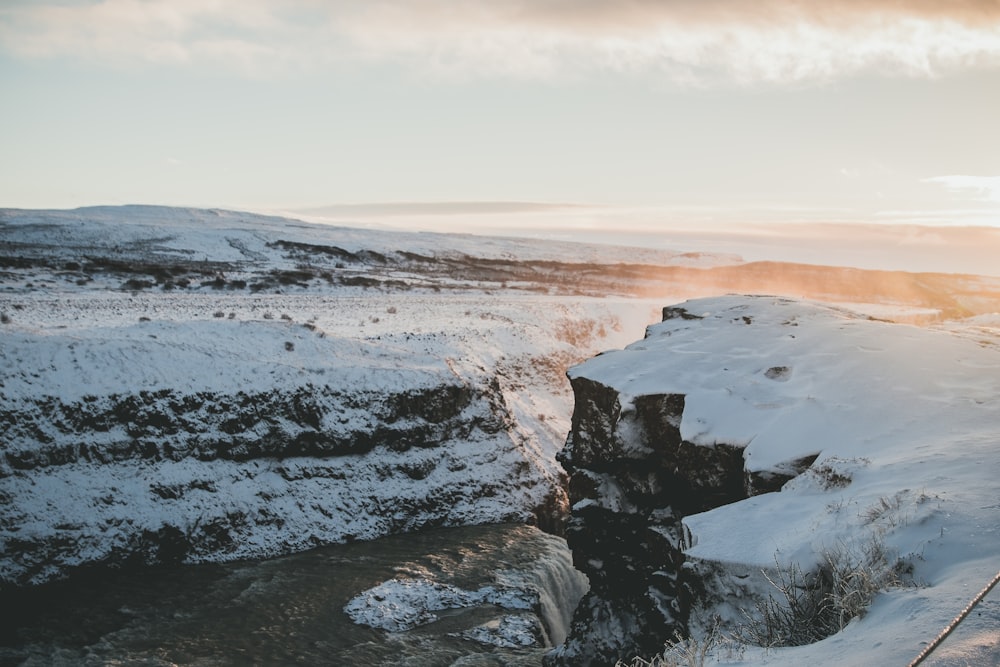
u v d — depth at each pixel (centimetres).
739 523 979
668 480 1689
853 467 1046
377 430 3525
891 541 752
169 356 3344
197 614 2486
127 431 3078
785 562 824
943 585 633
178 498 3055
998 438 1052
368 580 2816
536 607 2644
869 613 646
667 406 1686
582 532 1858
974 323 2900
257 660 2181
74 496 2888
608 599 1778
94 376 3112
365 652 2250
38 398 2948
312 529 3225
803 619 727
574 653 1778
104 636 2311
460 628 2430
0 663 2109
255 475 3272
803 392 1560
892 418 1313
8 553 2686
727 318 2298
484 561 3052
